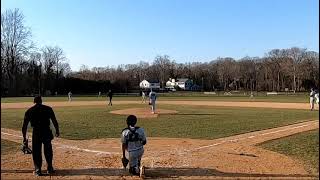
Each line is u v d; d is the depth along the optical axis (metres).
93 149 13.98
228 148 14.12
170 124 22.69
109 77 123.44
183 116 28.11
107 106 42.16
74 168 10.88
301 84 123.12
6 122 24.06
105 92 105.56
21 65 89.44
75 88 101.88
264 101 56.28
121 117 27.28
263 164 11.30
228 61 144.62
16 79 86.25
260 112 32.81
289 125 22.00
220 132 18.80
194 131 19.27
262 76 131.00
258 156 12.53
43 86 96.38
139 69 145.75
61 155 12.80
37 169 10.12
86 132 18.88
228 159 12.02
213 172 10.35
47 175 10.09
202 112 32.25
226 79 137.12
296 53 124.12
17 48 86.81
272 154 12.85
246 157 12.34
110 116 28.05
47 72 98.75
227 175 10.04
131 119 10.28
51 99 64.38
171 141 15.94
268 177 9.81
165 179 9.66
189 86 138.88
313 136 17.00
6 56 85.00
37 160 10.15
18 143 15.38
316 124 22.52
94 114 29.91
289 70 122.88
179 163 11.43
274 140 16.03
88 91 103.50
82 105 44.59
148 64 149.62
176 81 143.62
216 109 36.81
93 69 137.75
